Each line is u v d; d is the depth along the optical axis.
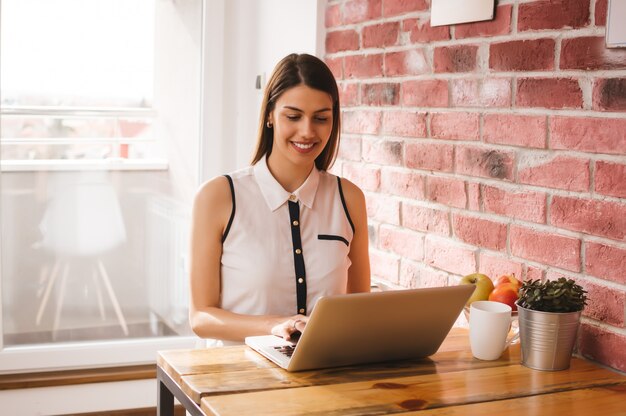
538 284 1.80
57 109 3.45
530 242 2.02
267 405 1.50
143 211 3.64
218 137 3.65
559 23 1.90
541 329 1.74
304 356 1.66
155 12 3.53
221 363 1.74
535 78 1.98
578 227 1.87
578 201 1.87
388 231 2.64
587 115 1.83
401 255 2.58
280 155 2.12
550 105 1.93
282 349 1.80
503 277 1.98
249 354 1.81
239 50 3.61
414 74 2.45
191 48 3.61
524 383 1.67
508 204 2.10
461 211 2.28
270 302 2.06
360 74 2.74
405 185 2.53
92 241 3.58
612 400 1.58
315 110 2.02
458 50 2.25
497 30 2.10
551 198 1.95
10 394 3.37
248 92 3.60
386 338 1.71
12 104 3.38
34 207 3.48
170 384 1.73
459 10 2.22
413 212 2.50
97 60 3.48
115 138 3.55
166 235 3.69
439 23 2.31
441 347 1.92
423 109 2.42
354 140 2.80
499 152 2.11
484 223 2.18
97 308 3.62
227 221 2.08
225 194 2.09
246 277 2.06
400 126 2.54
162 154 3.63
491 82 2.13
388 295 1.63
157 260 3.69
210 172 3.66
